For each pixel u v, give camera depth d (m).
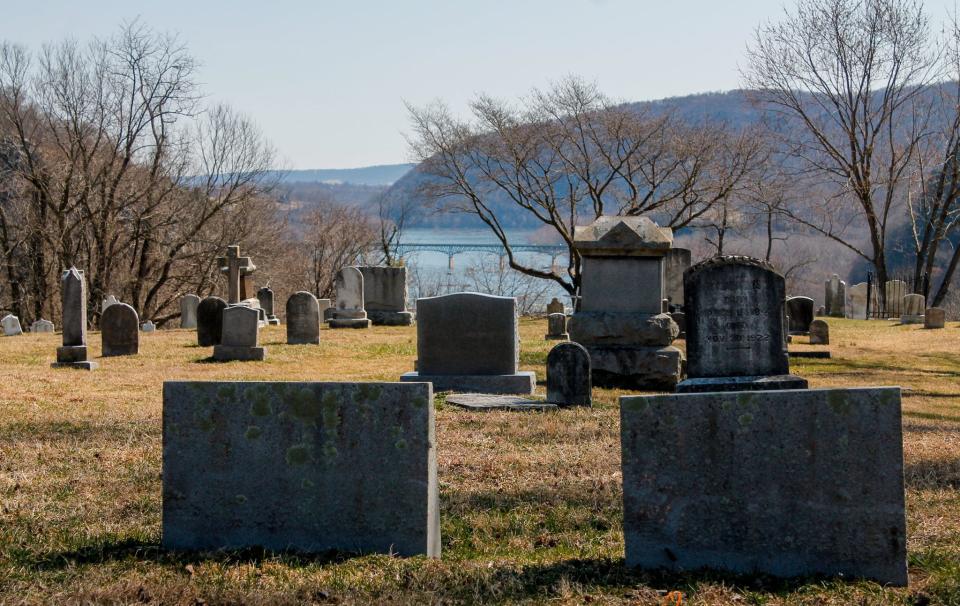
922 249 45.03
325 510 6.53
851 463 6.01
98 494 8.57
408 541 6.47
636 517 6.24
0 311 48.06
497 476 9.49
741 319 13.22
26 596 5.72
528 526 7.69
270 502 6.58
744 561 6.12
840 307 45.53
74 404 14.54
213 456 6.63
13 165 44.16
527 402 14.53
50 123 43.56
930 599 5.65
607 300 17.83
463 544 7.18
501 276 59.38
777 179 44.81
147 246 47.34
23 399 14.95
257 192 48.53
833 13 40.78
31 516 7.72
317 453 6.54
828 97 42.12
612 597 5.73
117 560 6.46
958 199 47.69
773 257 65.06
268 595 5.75
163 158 46.47
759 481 6.09
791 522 6.07
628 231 17.47
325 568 6.22
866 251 71.75
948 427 13.79
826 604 5.58
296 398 6.56
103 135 44.66
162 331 31.73
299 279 65.44
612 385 17.50
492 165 45.91
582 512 8.06
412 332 30.06
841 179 45.06
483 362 16.30
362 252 67.69
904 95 43.47
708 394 6.15
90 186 43.66
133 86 44.03
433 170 45.66
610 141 43.88
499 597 5.77
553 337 28.67
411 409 6.46
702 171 43.22
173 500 6.68
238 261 32.88
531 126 44.00
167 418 6.67
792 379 12.87
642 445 6.22
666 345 17.61
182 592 5.80
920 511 8.13
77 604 5.59
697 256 65.00
